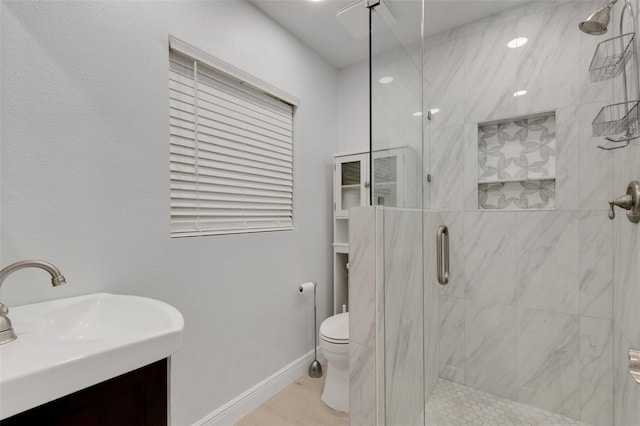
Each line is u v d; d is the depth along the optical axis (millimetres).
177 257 1513
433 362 2041
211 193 1756
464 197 2117
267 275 2021
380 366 1486
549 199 1937
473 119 2092
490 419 1769
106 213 1253
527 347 1906
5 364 643
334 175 2580
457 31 2154
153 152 1422
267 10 1995
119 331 1080
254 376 1904
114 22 1282
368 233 1524
